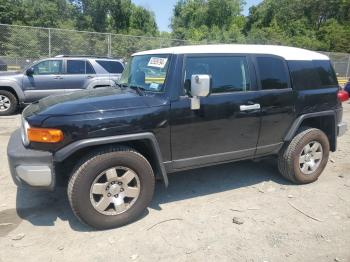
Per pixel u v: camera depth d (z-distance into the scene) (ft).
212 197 14.20
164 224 11.94
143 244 10.74
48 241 10.84
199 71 12.61
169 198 14.06
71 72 34.01
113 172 11.27
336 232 11.59
